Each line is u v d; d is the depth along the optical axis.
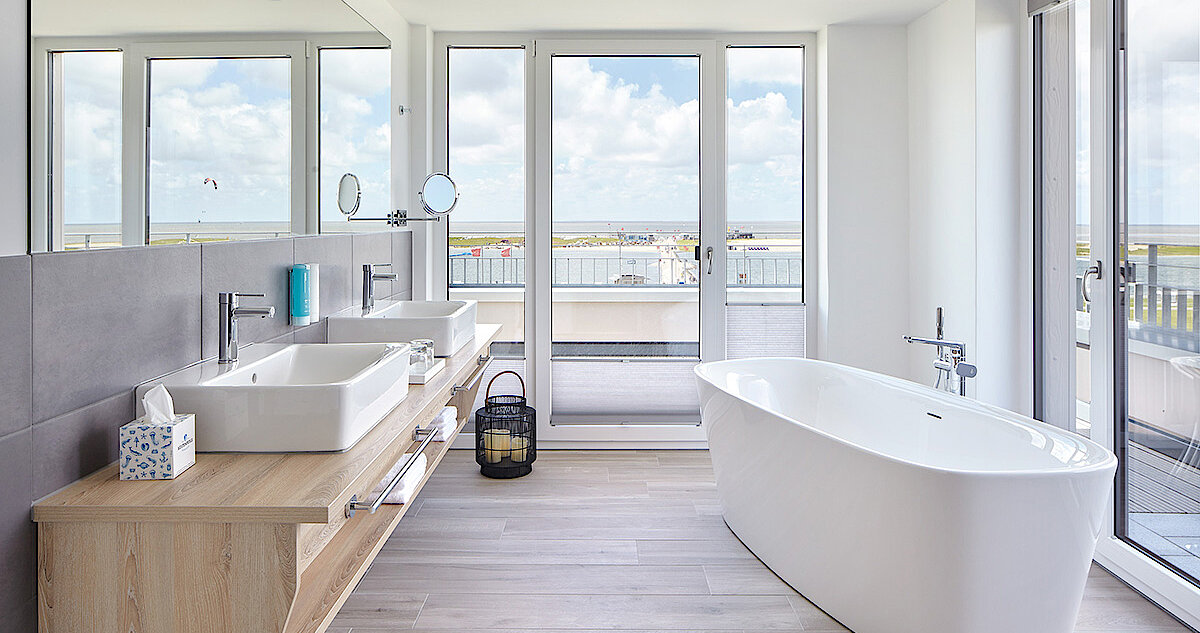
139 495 1.67
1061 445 2.64
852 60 4.59
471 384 3.49
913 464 2.33
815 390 3.91
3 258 1.57
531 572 3.03
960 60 3.95
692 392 4.82
